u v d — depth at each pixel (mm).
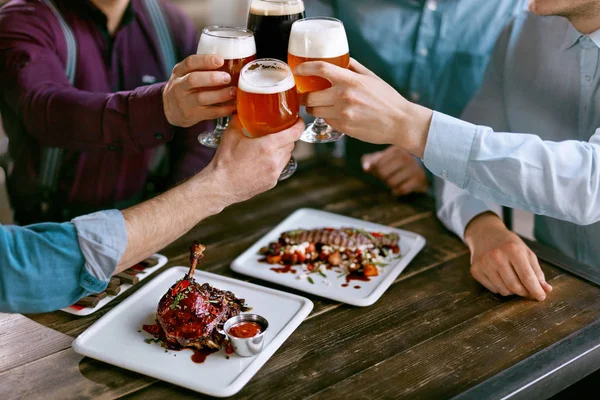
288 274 1626
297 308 1483
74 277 1223
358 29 2596
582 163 1475
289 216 1934
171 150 2588
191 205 1317
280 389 1229
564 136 2006
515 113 2113
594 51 1832
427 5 2451
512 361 1318
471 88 2531
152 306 1486
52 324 1451
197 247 1392
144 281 1625
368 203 2059
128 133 1937
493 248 1651
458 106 2586
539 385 1271
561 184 1466
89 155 2447
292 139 1346
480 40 2453
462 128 1447
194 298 1324
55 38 2283
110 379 1271
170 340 1337
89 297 1512
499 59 2117
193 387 1218
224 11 2975
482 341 1386
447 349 1356
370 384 1244
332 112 1356
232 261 1704
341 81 1305
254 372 1262
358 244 1729
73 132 2080
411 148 1459
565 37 1911
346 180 2221
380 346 1367
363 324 1445
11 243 1180
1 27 2238
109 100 1945
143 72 2520
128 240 1236
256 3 1491
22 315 1484
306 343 1376
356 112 1352
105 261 1215
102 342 1353
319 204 2043
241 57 1366
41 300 1215
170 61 2564
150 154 2545
